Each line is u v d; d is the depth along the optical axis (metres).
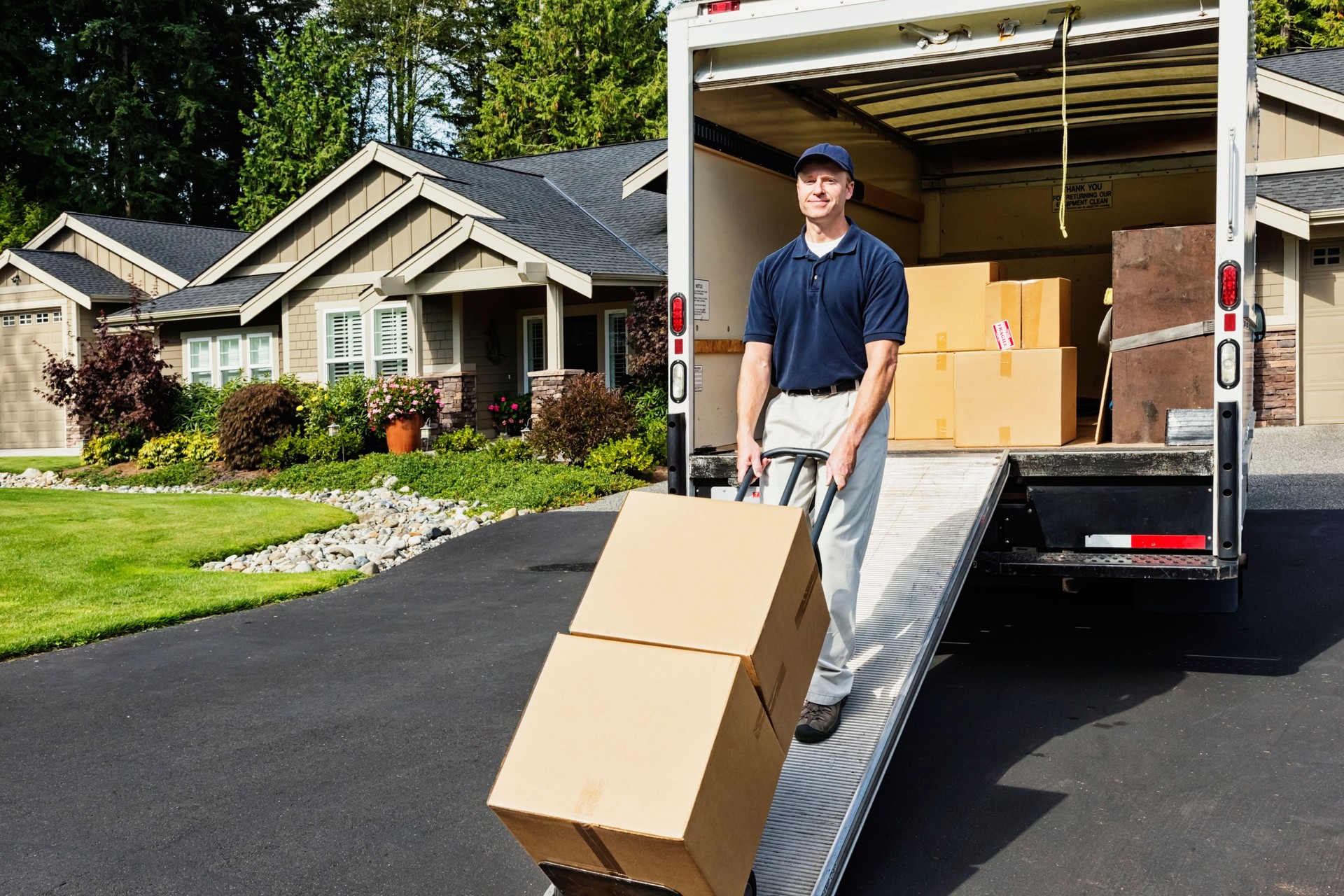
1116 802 3.79
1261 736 4.31
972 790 3.95
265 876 3.49
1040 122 8.08
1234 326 4.36
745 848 2.74
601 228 17.56
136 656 6.23
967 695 4.96
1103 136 8.50
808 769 3.38
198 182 36.91
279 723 4.98
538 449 13.61
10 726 5.04
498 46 38.22
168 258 22.05
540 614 6.88
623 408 13.50
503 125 33.38
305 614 7.21
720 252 5.41
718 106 5.42
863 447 3.66
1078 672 5.23
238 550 9.44
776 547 2.92
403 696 5.33
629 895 2.77
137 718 5.11
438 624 6.77
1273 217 13.10
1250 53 4.59
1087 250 8.80
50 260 21.61
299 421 15.61
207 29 37.00
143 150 34.94
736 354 5.59
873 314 3.63
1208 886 3.20
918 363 5.56
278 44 34.59
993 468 4.80
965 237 9.09
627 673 2.75
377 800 4.07
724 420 5.46
